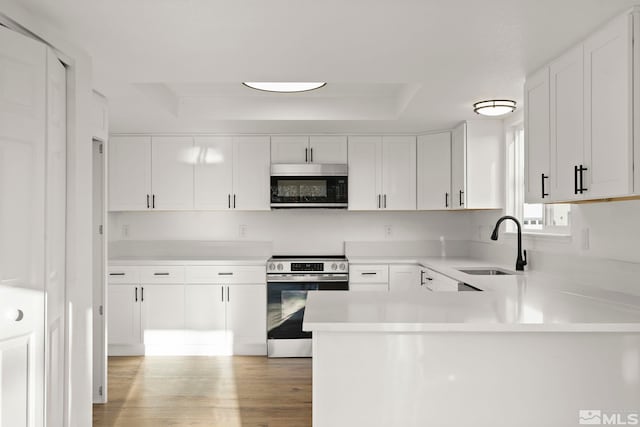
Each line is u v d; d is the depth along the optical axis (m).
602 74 2.30
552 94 2.80
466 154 4.48
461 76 3.13
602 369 2.09
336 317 2.13
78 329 2.59
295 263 4.93
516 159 4.37
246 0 2.06
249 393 3.84
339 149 5.18
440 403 2.09
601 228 3.00
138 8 2.13
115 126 4.75
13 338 2.04
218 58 2.79
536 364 2.09
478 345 2.10
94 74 3.05
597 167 2.34
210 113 4.45
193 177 5.12
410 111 4.12
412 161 5.18
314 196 5.13
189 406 3.57
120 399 3.71
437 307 2.36
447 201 4.89
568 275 3.35
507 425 2.09
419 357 2.09
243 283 4.93
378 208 5.18
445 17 2.24
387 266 4.96
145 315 4.91
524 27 2.35
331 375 2.09
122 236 5.49
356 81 3.24
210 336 4.91
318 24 2.32
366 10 2.17
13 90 2.04
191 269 4.91
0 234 1.98
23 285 2.09
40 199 2.18
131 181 5.10
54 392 2.37
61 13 2.18
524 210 4.29
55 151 2.37
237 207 5.14
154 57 2.76
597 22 2.29
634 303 2.42
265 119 4.48
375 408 2.09
